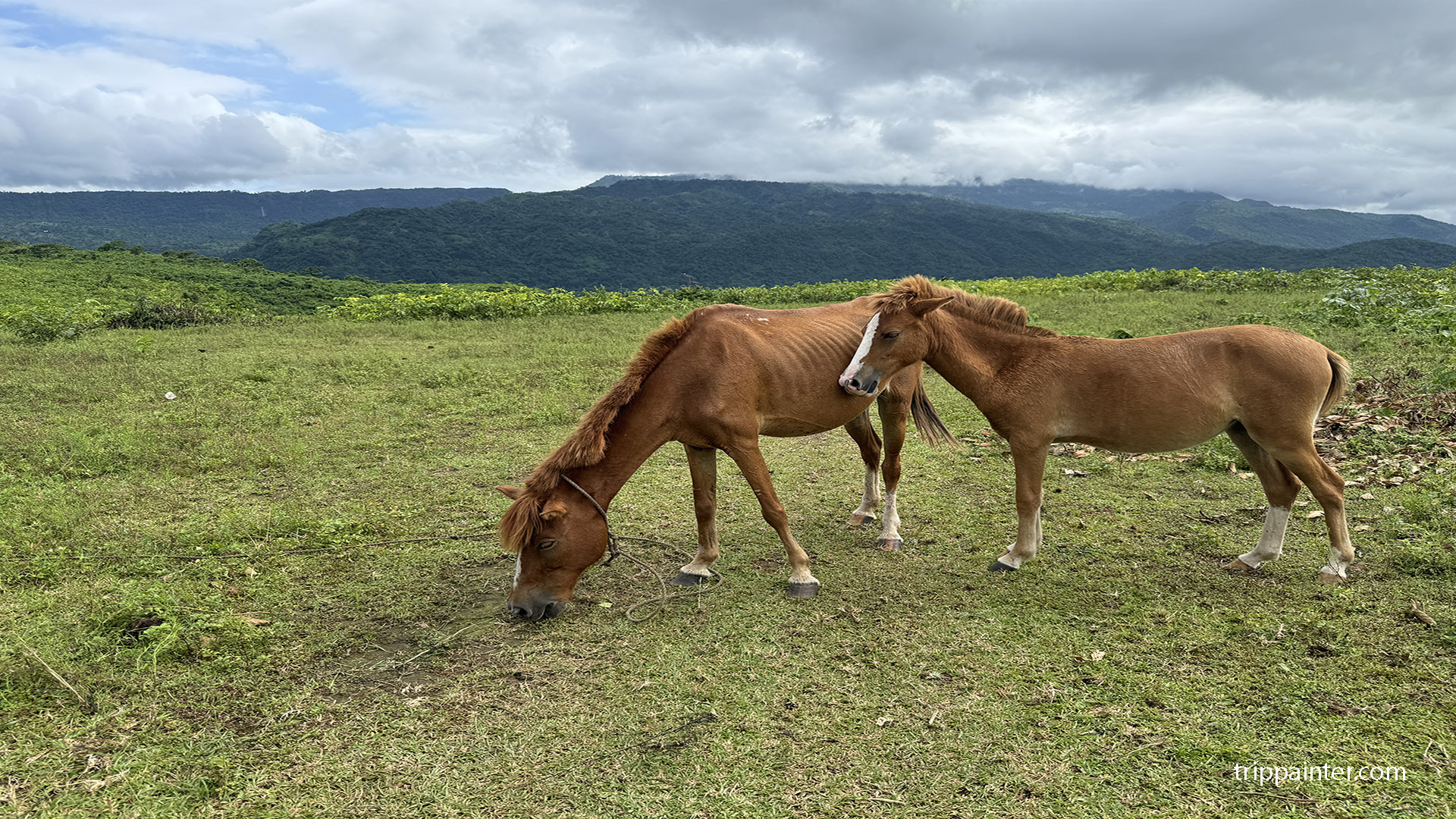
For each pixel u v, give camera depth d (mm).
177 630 3766
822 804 2727
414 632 4047
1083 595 4273
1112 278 22328
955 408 8875
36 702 3330
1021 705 3262
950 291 4723
